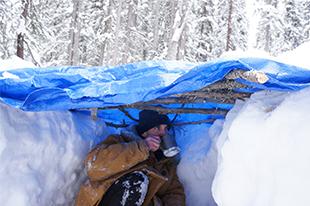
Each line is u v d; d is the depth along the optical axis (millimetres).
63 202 3186
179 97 3098
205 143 3570
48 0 24281
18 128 2713
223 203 2408
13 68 2918
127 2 27156
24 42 16016
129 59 26219
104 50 25391
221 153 2580
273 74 2258
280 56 2670
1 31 15477
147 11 28609
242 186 2330
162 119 3266
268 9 28391
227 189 2385
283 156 2094
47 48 23109
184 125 3699
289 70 2242
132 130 3289
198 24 22688
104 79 2693
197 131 3668
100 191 2994
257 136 2281
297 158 2020
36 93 2664
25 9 16328
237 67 2311
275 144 2154
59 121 3104
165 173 3424
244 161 2338
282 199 2055
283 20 28359
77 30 24484
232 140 2430
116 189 2979
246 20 26328
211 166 3420
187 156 3602
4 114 2645
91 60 25062
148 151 3035
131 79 2539
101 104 2660
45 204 2932
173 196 3451
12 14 15625
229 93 2811
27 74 2727
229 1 24516
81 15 24906
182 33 22094
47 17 23766
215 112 3314
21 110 2811
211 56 22719
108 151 3008
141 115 3291
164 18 29156
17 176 2670
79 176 3309
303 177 1976
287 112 2152
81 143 3230
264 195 2176
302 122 2053
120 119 3699
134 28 26625
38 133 2848
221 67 2318
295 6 28359
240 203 2326
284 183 2061
